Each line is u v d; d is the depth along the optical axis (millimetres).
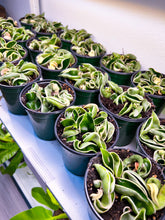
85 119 312
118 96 396
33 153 392
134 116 365
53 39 601
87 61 577
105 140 318
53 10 761
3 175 539
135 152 290
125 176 251
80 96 457
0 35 715
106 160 263
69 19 704
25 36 647
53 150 402
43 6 811
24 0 865
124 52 555
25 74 449
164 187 239
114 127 330
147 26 465
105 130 310
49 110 367
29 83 425
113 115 374
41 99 372
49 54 515
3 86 409
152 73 481
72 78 450
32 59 628
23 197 498
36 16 807
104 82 435
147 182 247
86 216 295
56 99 353
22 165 531
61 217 345
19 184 513
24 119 474
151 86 453
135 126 384
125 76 503
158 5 423
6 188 518
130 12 485
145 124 340
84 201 314
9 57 519
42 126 385
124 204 239
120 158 281
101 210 225
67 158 325
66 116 351
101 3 545
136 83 471
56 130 326
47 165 370
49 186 334
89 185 248
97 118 334
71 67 503
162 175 265
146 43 486
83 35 626
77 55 577
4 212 477
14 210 481
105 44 604
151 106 400
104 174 240
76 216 294
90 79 462
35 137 429
